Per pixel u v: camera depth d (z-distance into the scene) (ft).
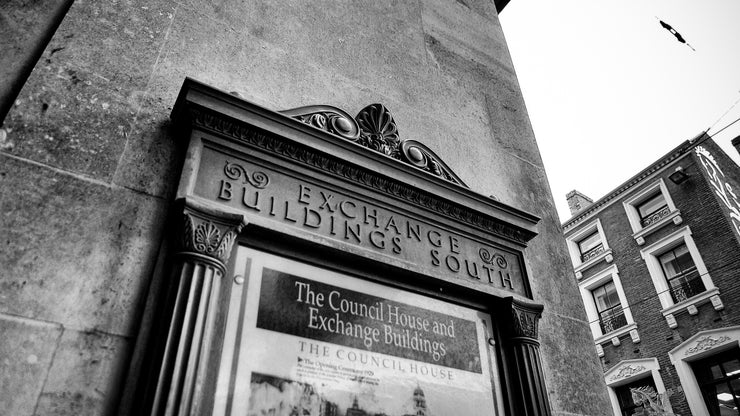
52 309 5.60
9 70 7.07
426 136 11.89
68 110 7.00
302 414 6.41
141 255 6.48
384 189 9.30
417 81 12.92
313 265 7.77
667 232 52.75
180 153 7.61
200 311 6.07
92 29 8.02
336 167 8.80
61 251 5.98
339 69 11.32
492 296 9.49
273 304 7.01
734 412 41.37
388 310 8.13
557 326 10.75
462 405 8.04
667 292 50.11
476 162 12.48
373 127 10.45
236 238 7.18
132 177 7.00
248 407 6.08
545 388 8.86
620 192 59.31
